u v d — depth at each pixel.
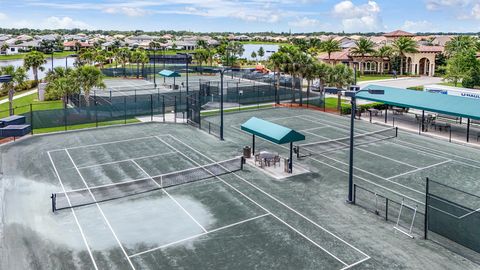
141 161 32.47
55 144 37.66
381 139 39.62
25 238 20.03
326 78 54.88
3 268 17.38
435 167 30.88
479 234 18.31
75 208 23.55
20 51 196.62
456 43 110.38
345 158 33.22
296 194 25.56
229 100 60.62
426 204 19.72
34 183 27.64
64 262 17.91
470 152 35.22
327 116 51.53
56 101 62.25
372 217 22.23
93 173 29.64
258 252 18.64
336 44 109.25
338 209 23.30
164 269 17.31
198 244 19.41
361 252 18.58
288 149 36.00
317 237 20.02
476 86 80.00
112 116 48.50
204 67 112.00
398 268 17.25
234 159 32.78
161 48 198.75
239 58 161.62
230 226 21.23
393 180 28.06
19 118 38.84
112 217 22.39
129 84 84.44
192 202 24.38
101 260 18.05
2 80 34.16
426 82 89.88
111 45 176.50
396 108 55.94
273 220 21.92
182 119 49.22
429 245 19.14
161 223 21.64
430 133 42.38
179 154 34.38
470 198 24.59
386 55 108.00
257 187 26.77
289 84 79.44
